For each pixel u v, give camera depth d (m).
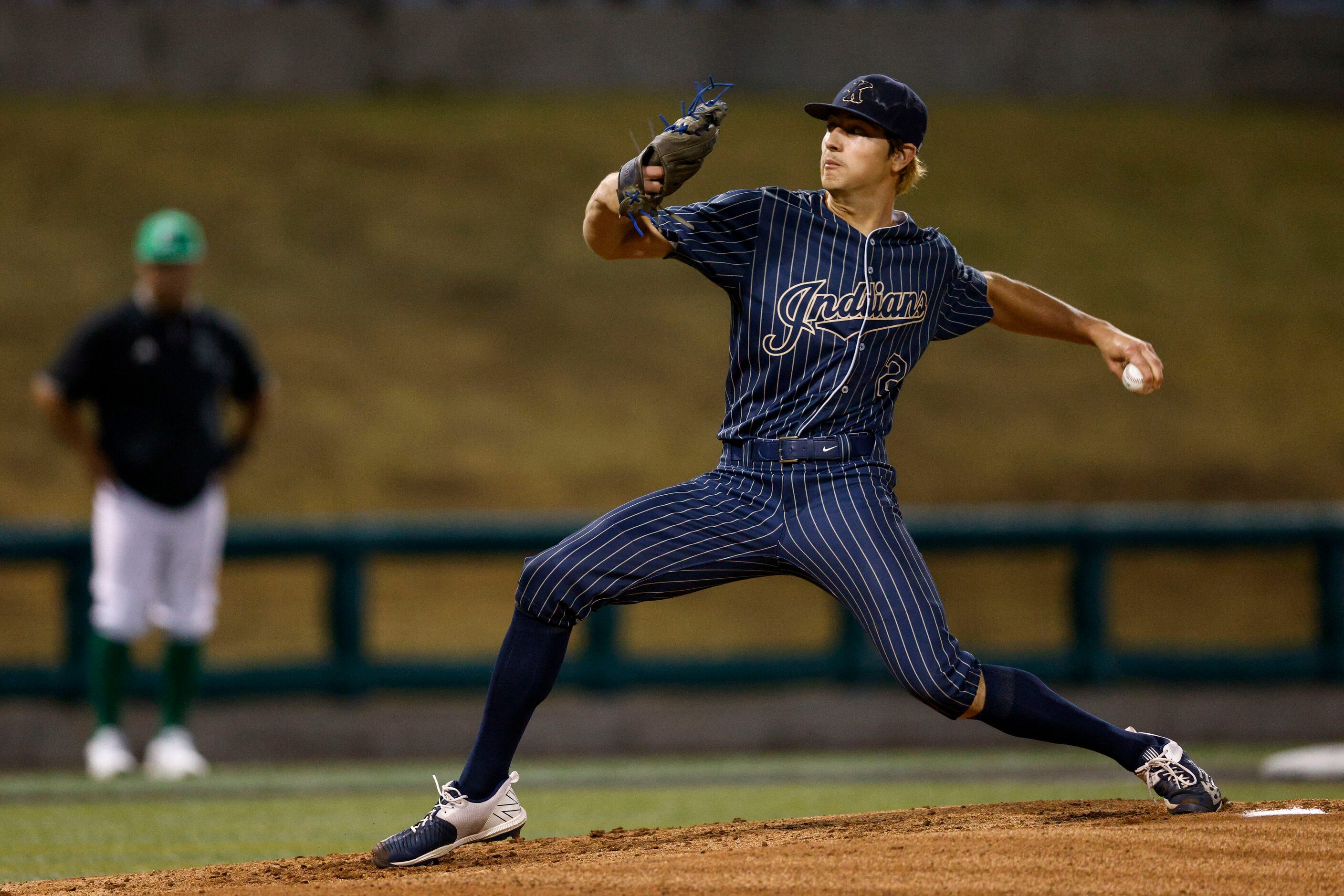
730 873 12.28
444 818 14.15
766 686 35.47
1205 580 58.59
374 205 78.25
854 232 14.16
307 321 69.50
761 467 14.04
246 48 87.94
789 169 80.38
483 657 35.19
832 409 13.98
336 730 33.16
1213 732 35.53
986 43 95.31
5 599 50.12
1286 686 37.19
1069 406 69.75
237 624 49.31
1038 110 94.12
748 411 14.20
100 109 83.69
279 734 32.84
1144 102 97.38
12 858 18.25
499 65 91.19
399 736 33.44
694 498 14.16
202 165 79.06
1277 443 67.25
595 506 59.34
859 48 93.69
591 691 34.62
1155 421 68.62
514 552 34.22
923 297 14.36
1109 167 88.00
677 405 67.31
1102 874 11.91
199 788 26.25
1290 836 13.06
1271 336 75.19
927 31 94.62
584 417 65.75
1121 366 15.12
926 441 66.00
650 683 34.81
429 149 83.06
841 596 13.98
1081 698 35.50
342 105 87.44
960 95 95.19
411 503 58.38
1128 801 15.96
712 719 34.31
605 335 71.69
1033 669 35.97
